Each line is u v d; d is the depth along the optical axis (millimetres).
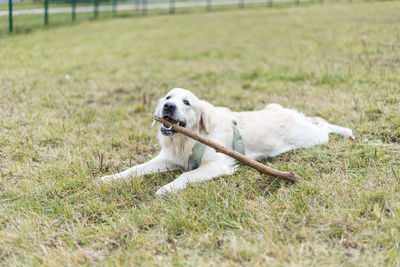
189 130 3510
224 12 25281
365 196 2961
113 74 8648
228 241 2580
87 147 4461
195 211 3000
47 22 14805
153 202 3197
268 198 3180
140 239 2635
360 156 3811
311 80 6957
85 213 3072
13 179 3621
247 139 4223
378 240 2463
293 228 2674
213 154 3865
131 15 24234
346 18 14305
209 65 9312
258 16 20578
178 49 11930
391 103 5137
